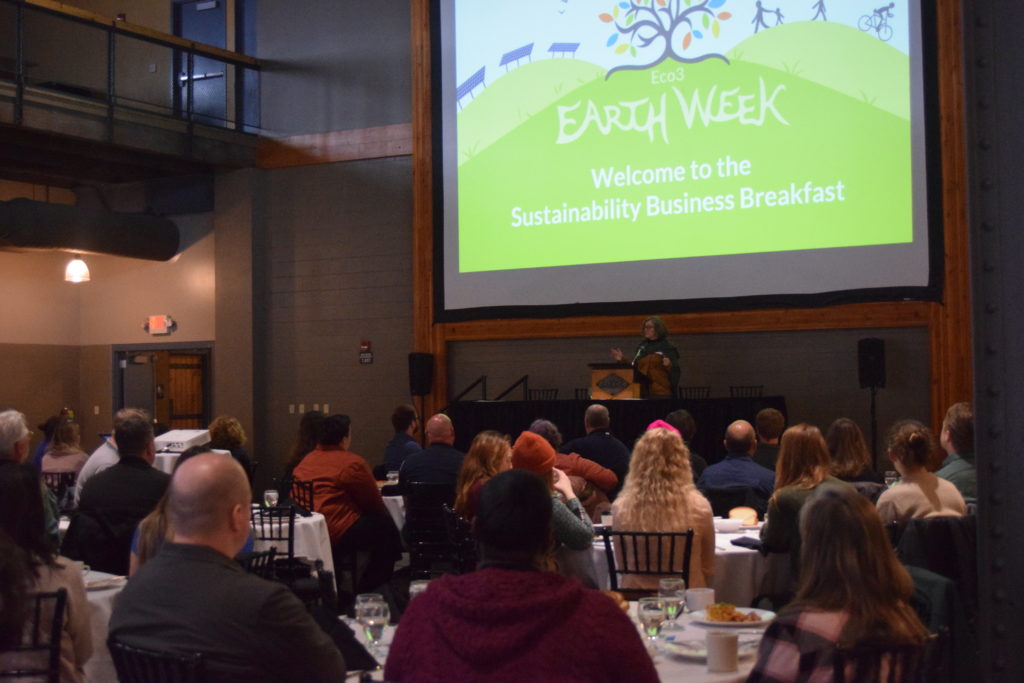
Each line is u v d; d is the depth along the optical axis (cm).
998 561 136
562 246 1058
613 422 909
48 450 761
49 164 1130
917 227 929
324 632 257
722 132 997
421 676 184
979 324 138
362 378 1172
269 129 1226
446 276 1104
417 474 645
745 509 525
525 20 1070
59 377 1306
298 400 1201
